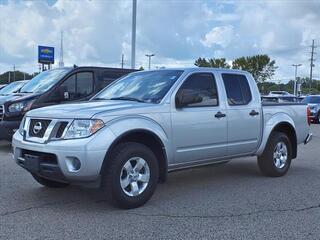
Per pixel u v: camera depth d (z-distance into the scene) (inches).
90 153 217.2
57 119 229.0
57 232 199.6
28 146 235.5
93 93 444.8
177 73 273.4
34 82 459.8
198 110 269.1
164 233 201.0
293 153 347.3
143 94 267.1
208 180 317.1
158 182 256.7
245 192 280.5
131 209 236.4
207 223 215.8
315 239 196.4
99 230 203.2
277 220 221.8
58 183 273.0
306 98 1038.4
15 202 247.0
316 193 280.1
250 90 309.1
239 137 296.2
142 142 247.1
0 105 418.3
